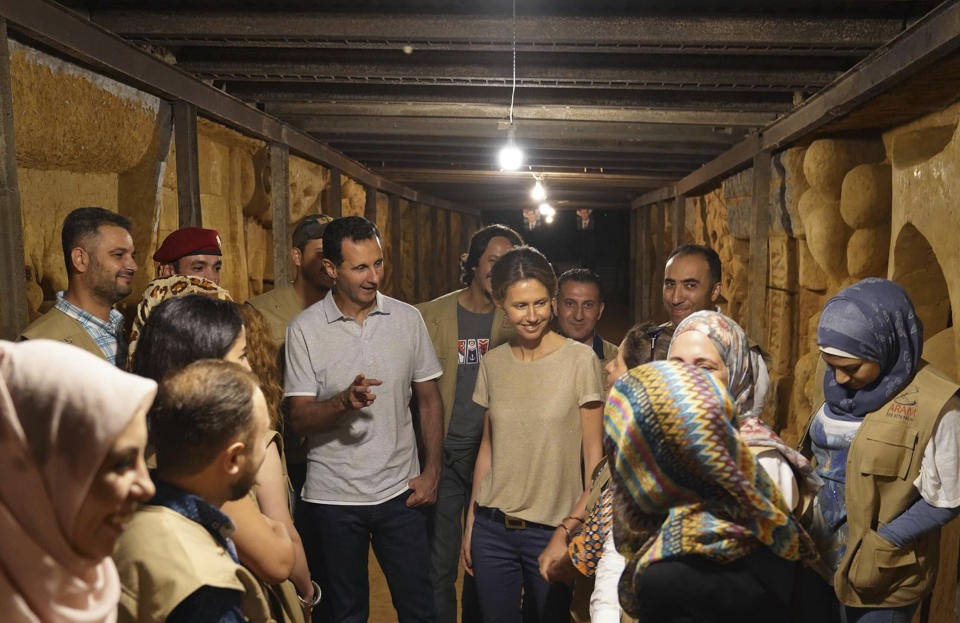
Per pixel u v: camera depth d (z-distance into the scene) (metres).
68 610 0.95
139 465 0.97
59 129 3.20
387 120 6.53
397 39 3.85
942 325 4.25
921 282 4.25
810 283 5.41
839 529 2.15
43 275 3.36
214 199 5.02
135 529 1.20
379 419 2.74
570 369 2.48
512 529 2.53
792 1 3.58
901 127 4.62
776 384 5.70
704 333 1.59
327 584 2.80
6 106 2.62
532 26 3.79
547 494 2.48
